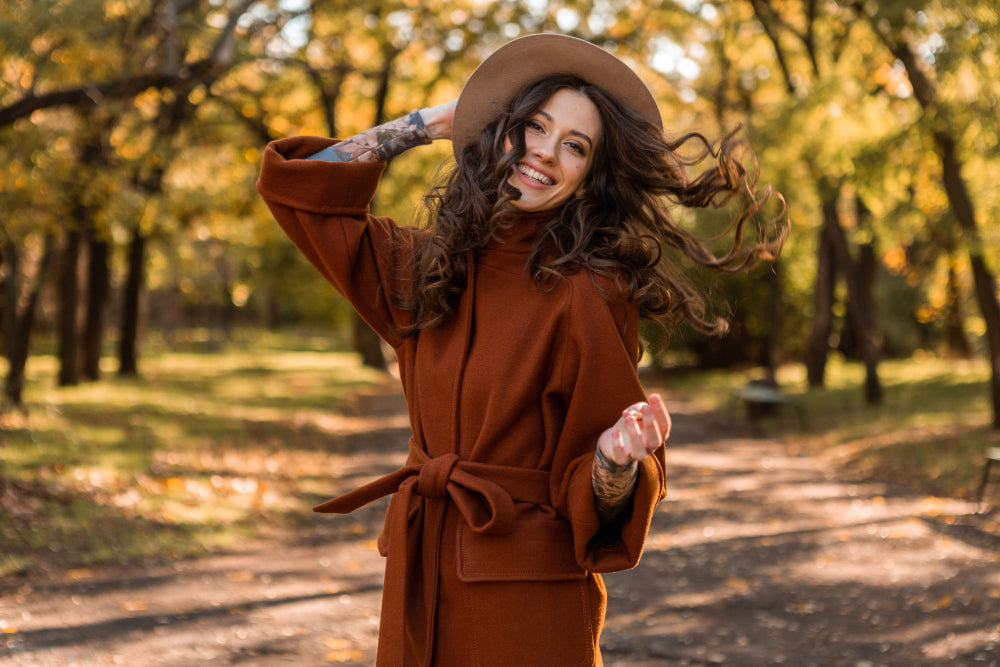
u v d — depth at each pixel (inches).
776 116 563.5
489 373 69.9
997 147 442.3
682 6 754.8
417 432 74.6
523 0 783.1
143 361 1120.8
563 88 72.2
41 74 366.0
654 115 74.4
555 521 69.6
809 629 207.3
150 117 566.9
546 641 68.2
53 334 1294.3
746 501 375.2
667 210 77.3
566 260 69.3
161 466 386.6
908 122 503.2
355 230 74.9
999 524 319.3
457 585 69.8
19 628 190.7
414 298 72.5
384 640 69.5
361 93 886.4
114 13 396.2
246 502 343.3
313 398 807.7
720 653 190.7
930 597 231.5
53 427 446.0
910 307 1273.4
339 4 679.1
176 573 242.4
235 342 1879.9
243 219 652.1
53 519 280.5
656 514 348.2
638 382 69.9
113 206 495.5
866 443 530.6
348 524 322.7
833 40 622.2
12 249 529.3
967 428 525.3
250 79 653.3
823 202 680.4
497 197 70.2
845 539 299.9
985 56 414.0
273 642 188.1
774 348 876.0
